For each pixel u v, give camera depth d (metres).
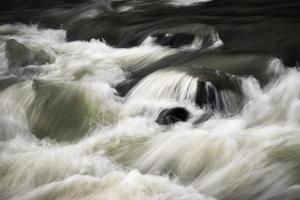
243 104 12.94
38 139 12.66
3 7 31.98
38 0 32.78
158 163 10.65
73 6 29.83
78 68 17.66
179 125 12.12
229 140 10.59
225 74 13.68
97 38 21.56
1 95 14.43
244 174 9.57
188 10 24.67
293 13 21.77
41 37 23.95
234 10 23.48
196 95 12.62
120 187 9.30
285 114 12.12
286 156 9.77
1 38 23.45
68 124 13.01
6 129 13.08
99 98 13.86
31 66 18.06
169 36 18.75
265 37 18.31
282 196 8.75
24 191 9.81
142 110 13.05
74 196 9.20
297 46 16.78
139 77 16.23
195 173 10.10
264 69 14.98
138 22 22.08
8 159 10.78
